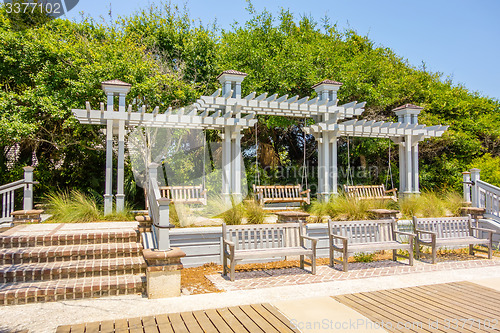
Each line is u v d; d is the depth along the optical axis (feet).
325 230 22.34
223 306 12.15
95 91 33.45
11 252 15.30
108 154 25.64
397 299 13.12
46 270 14.11
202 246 19.38
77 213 22.98
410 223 23.88
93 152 40.27
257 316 11.11
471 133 46.03
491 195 27.37
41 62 34.17
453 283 15.57
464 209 27.27
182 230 18.78
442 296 13.52
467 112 48.19
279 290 14.28
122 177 25.70
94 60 34.37
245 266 19.42
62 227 19.90
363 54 49.21
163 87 37.93
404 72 50.75
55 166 41.14
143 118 26.73
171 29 43.88
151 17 44.60
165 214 14.37
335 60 44.14
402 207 27.86
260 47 43.91
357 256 21.67
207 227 20.01
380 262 20.62
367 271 18.19
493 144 45.70
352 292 14.07
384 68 46.06
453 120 47.09
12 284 13.52
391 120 44.91
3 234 17.16
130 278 14.40
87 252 15.98
